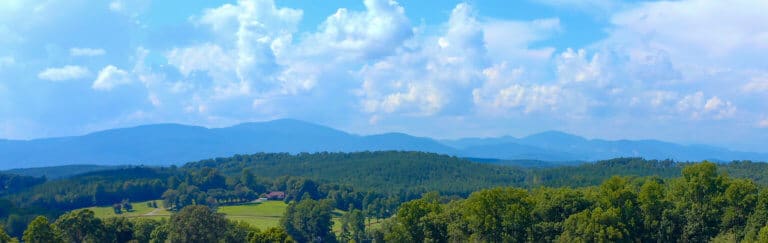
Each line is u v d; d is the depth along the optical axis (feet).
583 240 320.29
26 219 504.84
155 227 402.72
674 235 341.00
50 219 518.37
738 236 321.52
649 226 339.36
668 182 490.90
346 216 630.33
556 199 355.15
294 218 585.63
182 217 376.27
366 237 586.04
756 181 654.12
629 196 346.95
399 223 378.94
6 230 488.85
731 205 334.65
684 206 342.85
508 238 341.41
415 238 362.33
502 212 346.13
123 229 382.83
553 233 341.00
